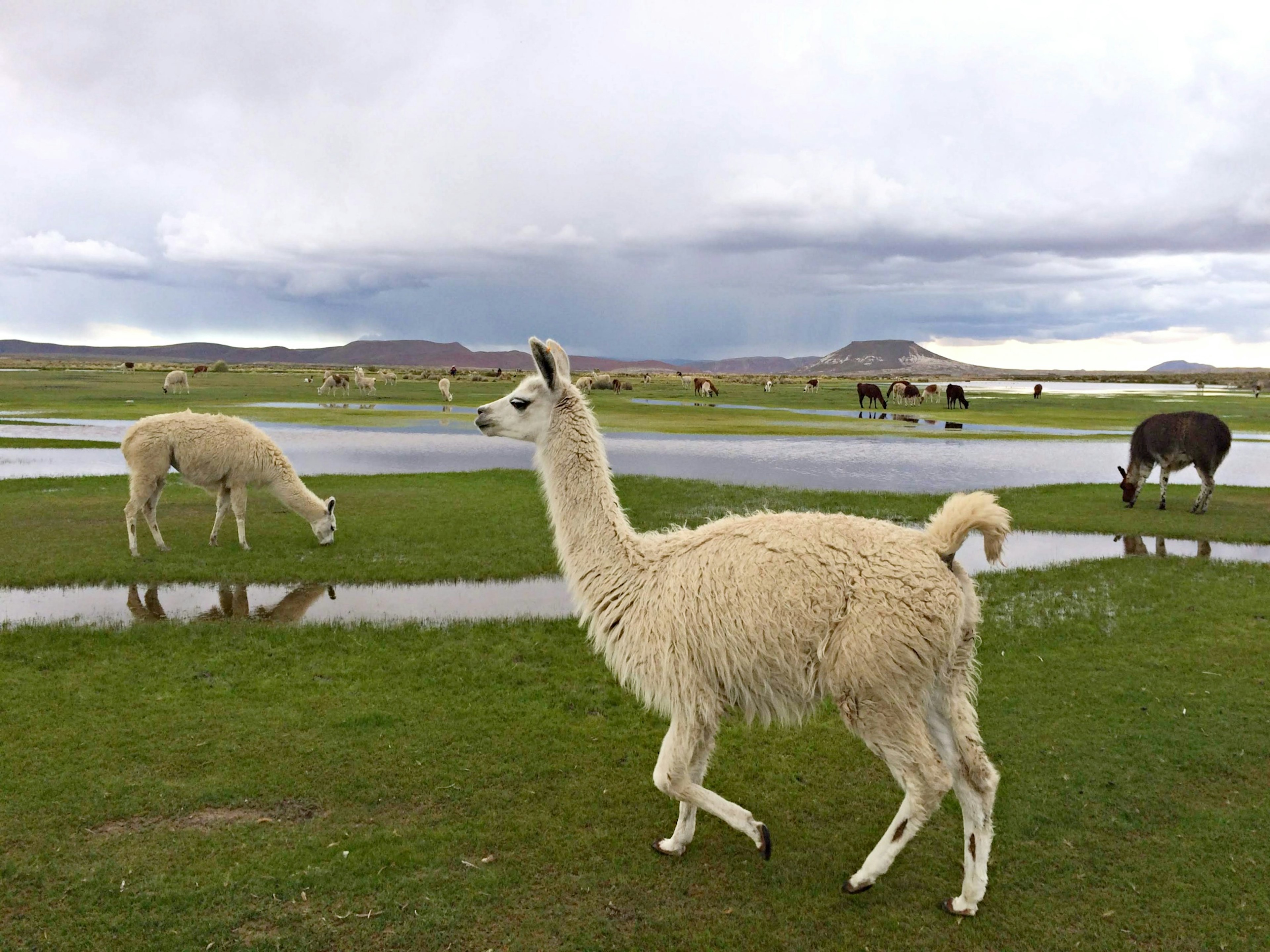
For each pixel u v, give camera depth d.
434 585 10.73
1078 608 9.58
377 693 6.96
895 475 22.27
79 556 11.70
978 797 4.11
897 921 4.12
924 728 4.06
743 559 4.31
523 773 5.61
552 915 4.13
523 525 14.31
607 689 7.17
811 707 4.31
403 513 15.37
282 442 29.47
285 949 3.83
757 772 5.72
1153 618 9.14
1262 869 4.52
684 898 4.30
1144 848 4.74
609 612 4.70
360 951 3.84
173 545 12.55
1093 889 4.38
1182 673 7.49
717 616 4.23
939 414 47.78
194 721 6.28
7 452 24.34
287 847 4.64
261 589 10.42
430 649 8.11
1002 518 4.05
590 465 4.93
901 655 3.94
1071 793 5.36
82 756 5.65
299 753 5.80
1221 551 13.06
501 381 81.44
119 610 9.41
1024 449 29.64
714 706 4.39
